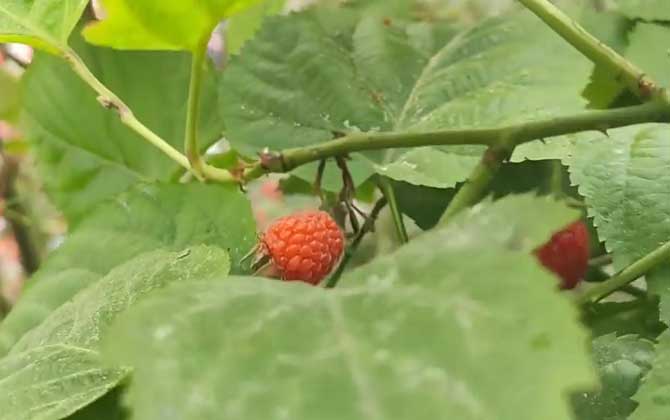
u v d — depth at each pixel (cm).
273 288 13
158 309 12
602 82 23
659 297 19
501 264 12
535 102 22
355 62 24
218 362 12
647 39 23
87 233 21
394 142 18
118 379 16
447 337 12
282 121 24
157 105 26
